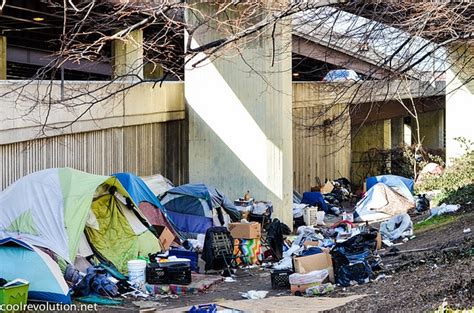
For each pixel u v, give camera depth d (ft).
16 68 143.64
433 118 191.83
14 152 60.23
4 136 57.82
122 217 57.77
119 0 54.19
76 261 52.16
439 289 40.34
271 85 78.54
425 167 114.83
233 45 55.26
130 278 50.62
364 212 93.04
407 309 37.19
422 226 75.15
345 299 42.04
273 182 85.71
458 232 64.95
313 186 123.95
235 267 61.11
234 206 74.28
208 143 88.07
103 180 55.42
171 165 90.33
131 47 91.76
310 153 123.34
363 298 41.50
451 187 96.17
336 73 85.10
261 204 80.23
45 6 82.43
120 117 77.41
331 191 118.73
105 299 46.73
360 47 46.14
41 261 44.88
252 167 86.38
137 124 81.71
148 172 85.15
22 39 117.29
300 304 41.22
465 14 48.16
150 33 97.50
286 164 86.58
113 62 93.91
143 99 82.07
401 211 92.07
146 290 50.06
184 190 70.64
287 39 72.95
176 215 70.23
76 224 51.75
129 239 57.00
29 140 61.67
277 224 66.13
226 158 87.51
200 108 88.33
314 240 68.85
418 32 42.14
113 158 77.46
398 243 67.56
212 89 87.71
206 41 71.10
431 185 103.19
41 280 44.55
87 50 46.26
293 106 108.58
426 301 38.50
